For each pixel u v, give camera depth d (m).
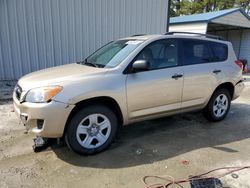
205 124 5.41
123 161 3.77
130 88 4.01
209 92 5.10
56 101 3.47
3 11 8.03
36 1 8.37
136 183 3.25
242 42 18.92
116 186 3.18
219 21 15.08
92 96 3.69
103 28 9.64
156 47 4.41
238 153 4.12
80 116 3.71
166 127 5.18
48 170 3.49
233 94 5.63
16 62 8.50
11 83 8.20
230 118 5.89
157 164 3.71
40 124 3.54
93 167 3.59
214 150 4.21
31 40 8.55
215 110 5.43
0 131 4.73
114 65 4.08
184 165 3.71
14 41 8.34
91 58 4.84
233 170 3.59
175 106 4.65
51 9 8.62
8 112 5.77
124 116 4.09
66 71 4.04
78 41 9.28
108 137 4.02
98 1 9.33
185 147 4.29
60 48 9.03
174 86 4.50
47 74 3.97
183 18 16.72
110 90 3.81
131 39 4.69
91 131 3.86
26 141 4.35
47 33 8.73
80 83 3.65
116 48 4.59
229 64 5.40
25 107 3.53
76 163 3.68
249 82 11.70
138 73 4.11
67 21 8.95
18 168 3.52
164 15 10.79
